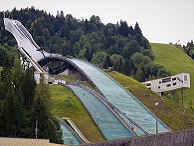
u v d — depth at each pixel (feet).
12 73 375.04
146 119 528.63
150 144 253.03
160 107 593.83
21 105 328.08
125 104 566.36
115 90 615.57
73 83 620.08
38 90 384.88
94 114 489.26
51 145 248.93
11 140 230.68
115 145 243.60
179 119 571.28
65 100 510.17
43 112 328.29
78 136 413.18
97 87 613.93
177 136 263.49
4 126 317.22
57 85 579.48
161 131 495.82
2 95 347.15
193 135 271.90
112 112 506.07
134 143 248.32
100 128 453.99
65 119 453.99
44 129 322.96
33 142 232.94
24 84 358.23
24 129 320.50
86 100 531.50
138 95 626.23
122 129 463.42
